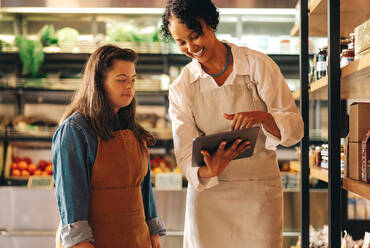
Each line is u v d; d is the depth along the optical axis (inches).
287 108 67.2
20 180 149.6
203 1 62.0
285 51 145.4
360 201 103.6
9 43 150.7
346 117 87.8
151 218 73.4
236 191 70.8
